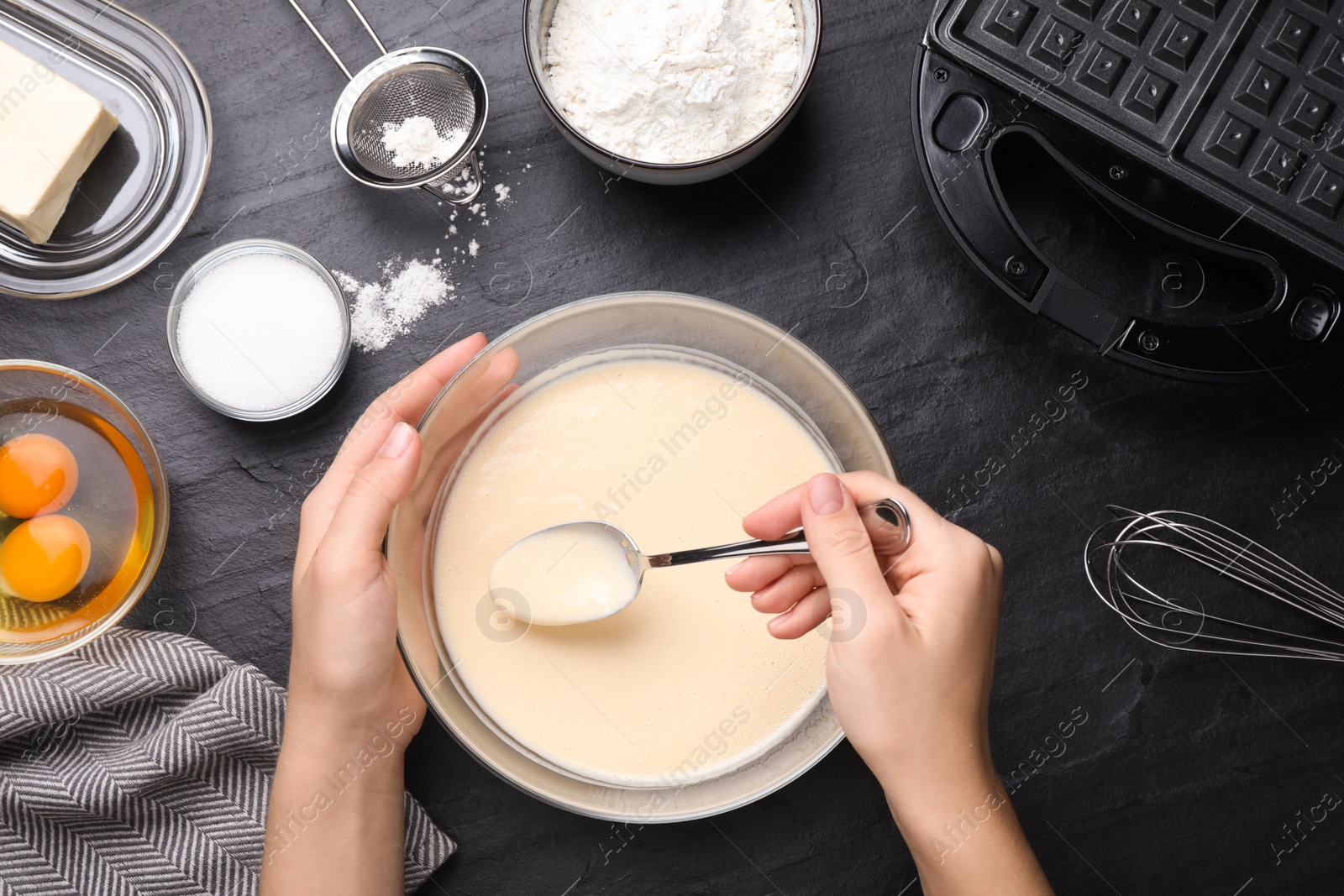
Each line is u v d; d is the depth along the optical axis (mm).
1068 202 1155
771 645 1030
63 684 1062
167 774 1069
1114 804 1129
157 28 1159
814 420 1036
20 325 1164
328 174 1169
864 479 963
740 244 1161
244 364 1129
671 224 1164
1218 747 1131
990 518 1145
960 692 906
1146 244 1146
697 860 1118
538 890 1113
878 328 1156
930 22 1046
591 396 1047
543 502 1032
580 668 1021
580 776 1004
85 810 1069
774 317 1158
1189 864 1125
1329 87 1036
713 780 1009
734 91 1072
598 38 1072
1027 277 1047
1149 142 1049
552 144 1163
